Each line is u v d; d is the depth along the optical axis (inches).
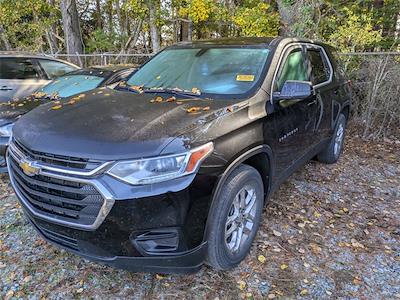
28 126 100.7
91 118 98.2
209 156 89.4
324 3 405.1
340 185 174.9
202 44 150.3
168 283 102.7
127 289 100.3
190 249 88.4
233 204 101.0
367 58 262.1
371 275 108.5
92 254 88.8
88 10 687.1
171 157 83.4
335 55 198.8
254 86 119.6
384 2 450.3
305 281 104.8
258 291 100.3
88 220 84.0
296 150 139.8
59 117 101.6
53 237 95.0
